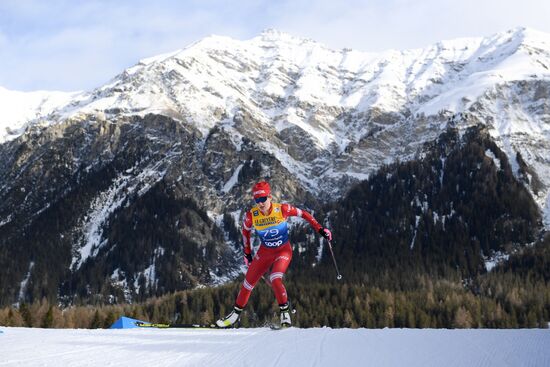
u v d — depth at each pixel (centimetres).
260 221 1072
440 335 992
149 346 820
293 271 15750
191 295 11525
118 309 11069
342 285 11631
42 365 673
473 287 13812
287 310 1077
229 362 704
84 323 9825
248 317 10056
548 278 13475
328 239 1120
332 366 694
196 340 880
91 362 694
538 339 991
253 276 1098
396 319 9794
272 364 696
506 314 10288
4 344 845
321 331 986
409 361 741
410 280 14250
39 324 8362
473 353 824
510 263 14988
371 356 762
